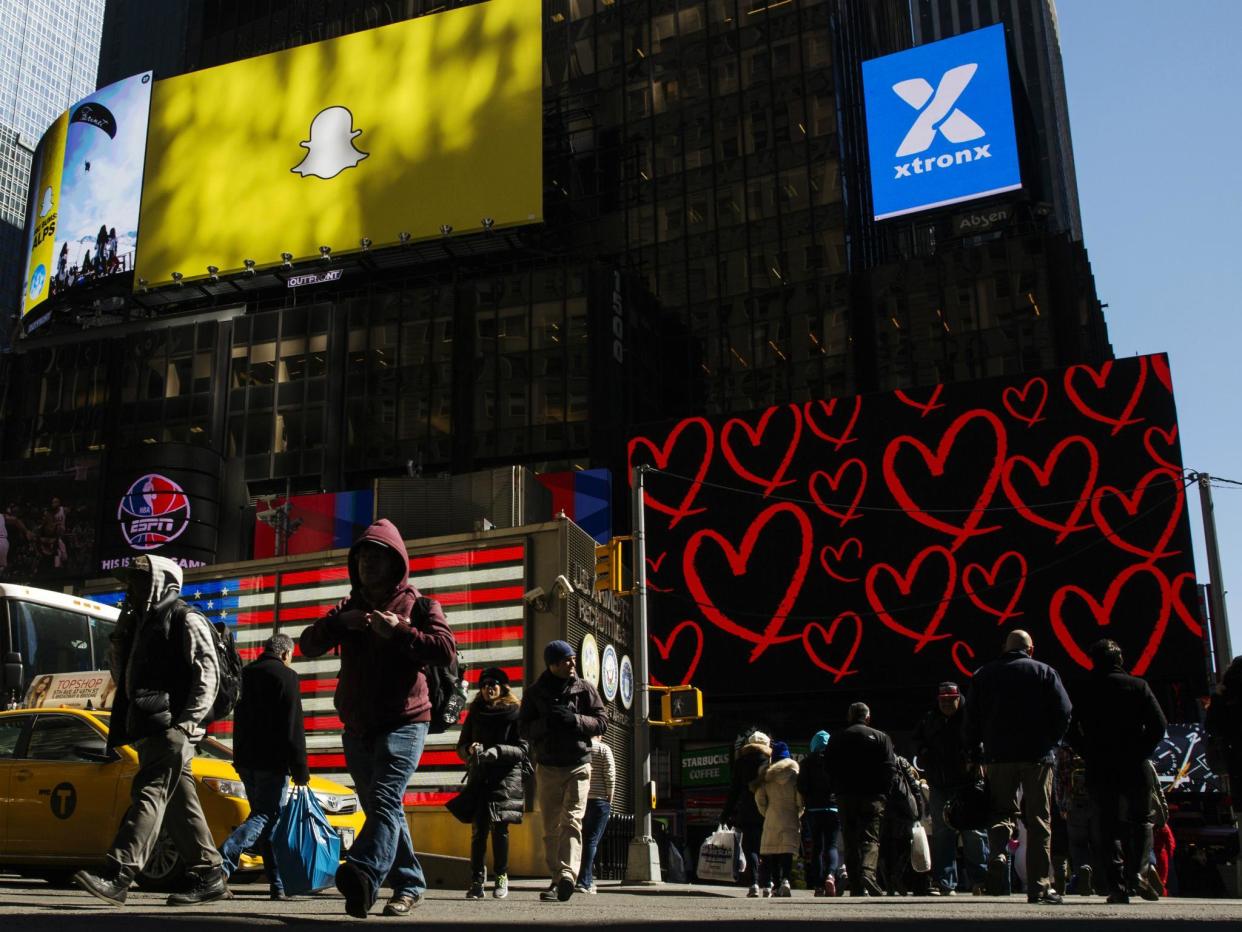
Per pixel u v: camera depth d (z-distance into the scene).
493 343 59.19
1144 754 9.25
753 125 66.12
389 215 59.38
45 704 15.76
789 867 13.16
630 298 60.88
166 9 126.88
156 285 62.50
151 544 54.00
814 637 36.16
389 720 5.98
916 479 36.72
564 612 17.77
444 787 16.81
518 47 59.66
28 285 67.19
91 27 192.88
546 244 67.31
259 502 52.25
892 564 36.16
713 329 63.62
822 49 66.00
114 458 55.69
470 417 58.16
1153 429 34.94
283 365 61.16
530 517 23.50
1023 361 58.59
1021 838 16.14
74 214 65.94
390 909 6.21
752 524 37.84
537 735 9.98
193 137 64.19
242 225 61.78
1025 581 34.72
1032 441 35.97
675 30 69.50
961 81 62.53
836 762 11.48
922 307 61.12
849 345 60.84
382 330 60.88
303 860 8.73
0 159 152.62
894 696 44.34
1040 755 8.84
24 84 176.75
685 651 37.19
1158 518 34.09
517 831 15.87
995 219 61.88
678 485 39.00
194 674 7.55
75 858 10.77
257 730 9.14
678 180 66.75
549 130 69.81
